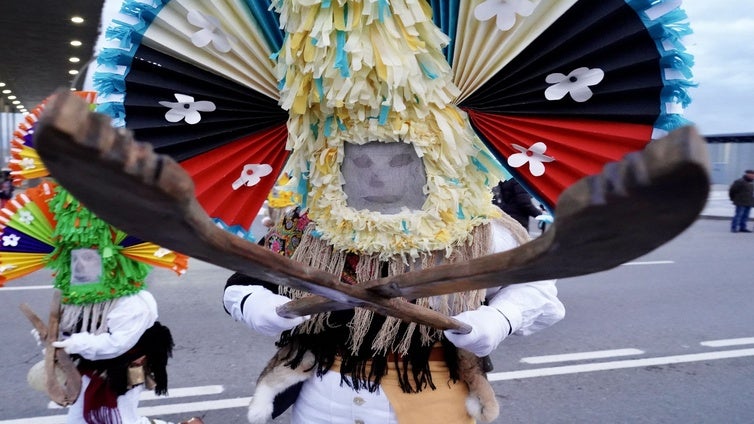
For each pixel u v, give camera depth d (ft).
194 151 5.70
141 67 5.34
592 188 2.07
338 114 5.24
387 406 5.59
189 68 5.41
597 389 13.35
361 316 5.50
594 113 5.15
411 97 5.14
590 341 16.51
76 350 7.76
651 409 12.48
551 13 4.81
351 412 5.66
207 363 14.16
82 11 35.45
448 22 5.19
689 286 23.58
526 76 5.16
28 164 7.78
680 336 17.20
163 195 2.12
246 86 5.52
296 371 5.90
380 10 4.76
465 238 5.49
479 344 5.12
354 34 4.84
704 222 52.85
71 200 7.75
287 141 5.56
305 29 4.90
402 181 5.33
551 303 5.79
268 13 5.34
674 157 1.80
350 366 5.61
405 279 3.45
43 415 11.58
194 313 18.06
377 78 4.99
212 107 5.57
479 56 5.15
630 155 1.97
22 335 15.85
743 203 43.98
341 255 5.54
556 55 5.01
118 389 8.14
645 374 14.26
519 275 2.75
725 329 17.98
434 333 5.58
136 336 8.00
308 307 4.60
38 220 7.91
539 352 15.55
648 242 2.23
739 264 29.09
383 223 5.26
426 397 5.58
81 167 1.99
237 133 5.76
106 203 2.21
